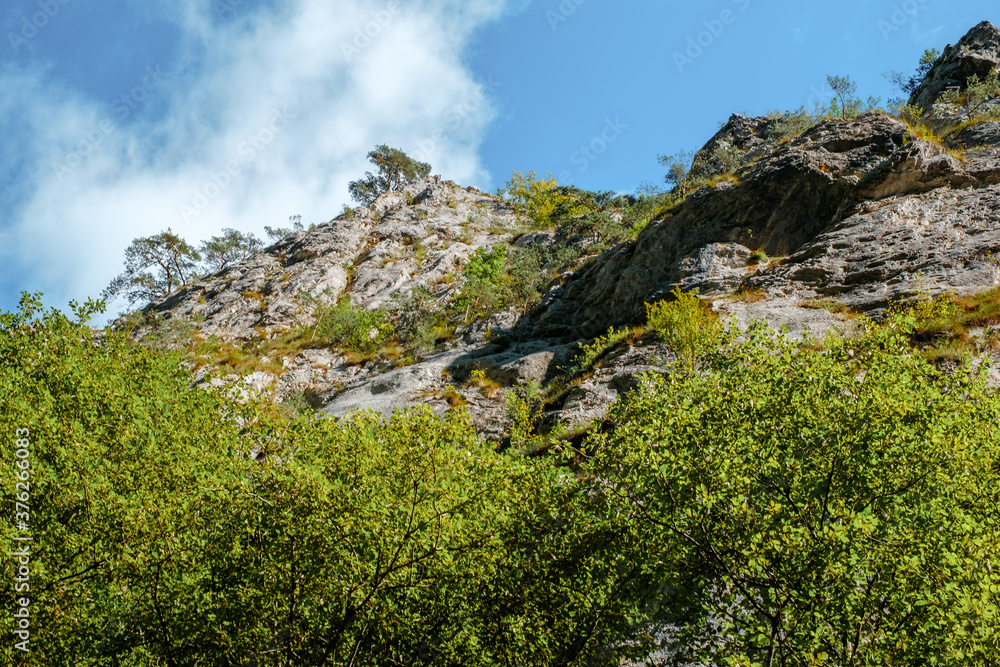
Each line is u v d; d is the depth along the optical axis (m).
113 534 8.64
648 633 8.43
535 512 8.54
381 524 7.89
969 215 21.94
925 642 5.95
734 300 22.73
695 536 7.47
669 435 7.89
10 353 12.48
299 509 8.18
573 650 7.96
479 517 8.33
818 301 21.20
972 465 6.82
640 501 7.88
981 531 6.30
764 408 7.89
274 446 9.75
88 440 9.55
